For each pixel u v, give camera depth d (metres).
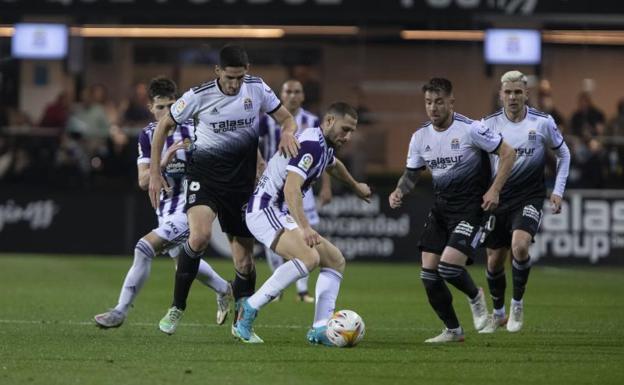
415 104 53.97
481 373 19.50
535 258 50.75
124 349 21.92
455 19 51.75
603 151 52.47
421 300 35.00
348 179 24.61
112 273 43.06
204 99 23.05
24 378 18.28
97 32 53.88
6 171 53.25
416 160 24.83
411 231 51.09
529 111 26.95
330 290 23.00
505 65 53.16
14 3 51.44
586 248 50.81
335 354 21.55
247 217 22.86
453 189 24.14
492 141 23.61
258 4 51.38
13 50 53.47
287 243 22.47
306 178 22.22
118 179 53.06
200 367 19.64
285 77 53.72
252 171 23.72
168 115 23.22
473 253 24.23
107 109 53.81
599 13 51.84
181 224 24.66
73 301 32.69
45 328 25.64
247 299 23.16
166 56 54.16
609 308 33.34
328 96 53.69
